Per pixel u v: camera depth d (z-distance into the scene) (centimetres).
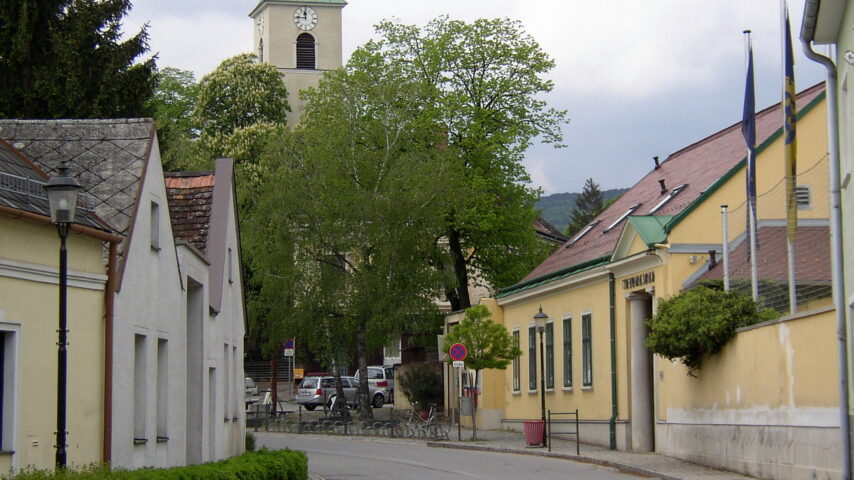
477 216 5047
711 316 2417
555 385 3897
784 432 2062
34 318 1397
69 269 1497
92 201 1730
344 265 4831
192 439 2262
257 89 7888
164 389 1947
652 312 3081
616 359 3291
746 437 2275
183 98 8369
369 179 4906
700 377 2589
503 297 4512
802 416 1973
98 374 1579
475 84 5234
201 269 2277
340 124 4981
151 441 1831
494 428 4538
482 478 2450
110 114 3572
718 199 2905
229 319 2705
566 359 3781
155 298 1869
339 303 4688
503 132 5112
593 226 4231
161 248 1911
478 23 5247
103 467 1359
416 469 2731
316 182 4744
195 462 2258
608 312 3356
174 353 2006
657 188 3706
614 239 3528
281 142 4919
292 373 7425
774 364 2114
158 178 1898
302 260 4722
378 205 4684
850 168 1677
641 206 3656
